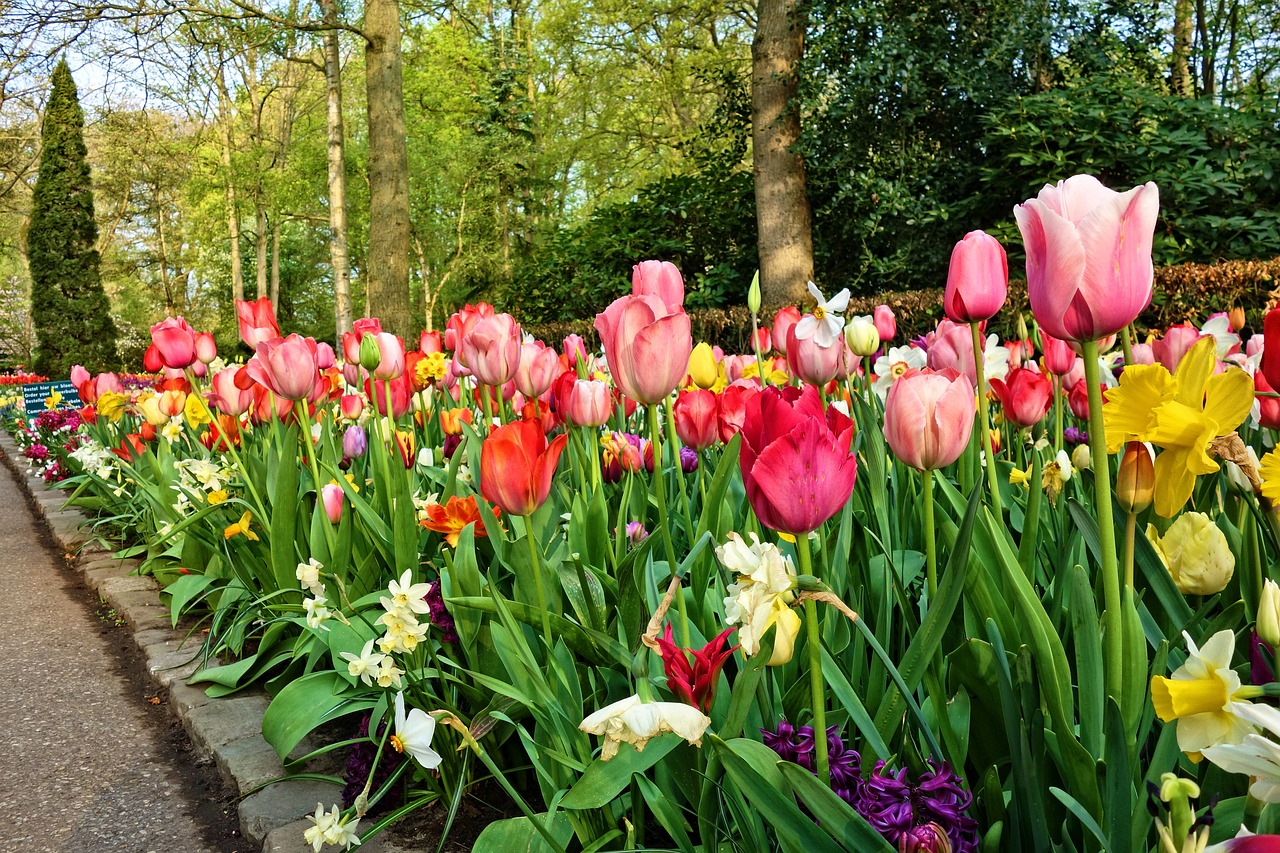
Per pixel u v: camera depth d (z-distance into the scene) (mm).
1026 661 1158
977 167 10406
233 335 41844
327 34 16141
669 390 1630
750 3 19516
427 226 25375
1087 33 10883
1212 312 6402
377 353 2834
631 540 2176
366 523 2631
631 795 1655
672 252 13586
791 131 11477
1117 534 1330
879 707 1345
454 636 2127
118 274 40844
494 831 1677
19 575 5492
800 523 1127
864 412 1815
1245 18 15633
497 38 25281
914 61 10578
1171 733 1107
